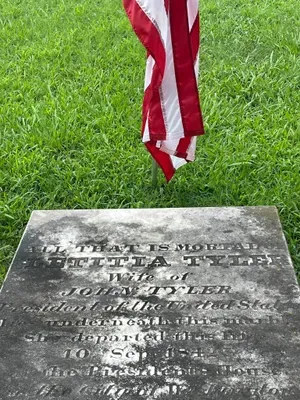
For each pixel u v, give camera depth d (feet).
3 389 5.59
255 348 5.89
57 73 12.37
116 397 5.47
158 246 7.27
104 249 7.25
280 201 8.75
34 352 5.94
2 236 8.50
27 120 10.85
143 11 7.69
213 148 10.00
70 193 9.20
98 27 14.11
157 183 9.22
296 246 8.16
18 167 9.55
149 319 6.26
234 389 5.49
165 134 8.18
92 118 10.88
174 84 8.04
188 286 6.66
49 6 15.60
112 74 12.28
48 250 7.27
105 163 9.73
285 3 15.06
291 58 12.49
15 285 6.77
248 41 13.30
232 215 7.79
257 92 11.48
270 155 9.73
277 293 6.53
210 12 14.73
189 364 5.75
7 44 13.52
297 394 5.44
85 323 6.25
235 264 6.95
